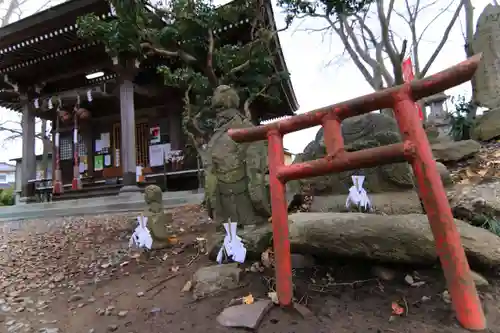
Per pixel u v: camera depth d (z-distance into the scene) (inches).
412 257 86.0
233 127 128.3
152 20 264.4
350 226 94.1
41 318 105.8
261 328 77.0
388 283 89.6
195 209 272.7
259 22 329.1
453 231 64.4
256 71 301.0
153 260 143.9
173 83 288.8
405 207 114.7
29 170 522.9
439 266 88.7
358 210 119.3
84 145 602.2
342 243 93.6
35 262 172.7
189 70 275.7
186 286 107.5
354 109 76.5
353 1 223.1
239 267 109.6
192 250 149.9
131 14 197.5
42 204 400.5
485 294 77.9
